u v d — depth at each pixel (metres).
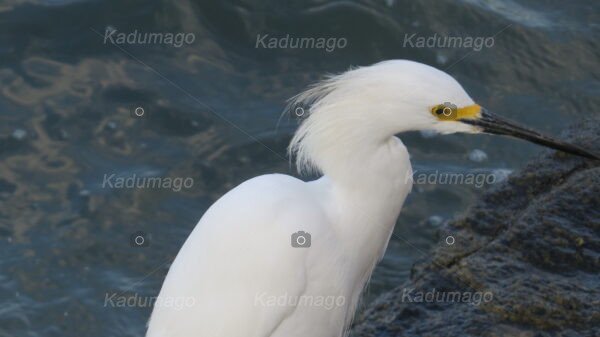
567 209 8.99
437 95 6.80
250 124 12.48
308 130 7.31
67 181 11.66
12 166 11.75
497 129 7.17
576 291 8.05
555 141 7.43
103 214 11.30
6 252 10.77
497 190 9.62
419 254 10.83
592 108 12.91
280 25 13.84
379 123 7.03
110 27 13.60
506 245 8.77
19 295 10.32
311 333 7.57
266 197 7.12
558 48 13.74
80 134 12.21
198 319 6.72
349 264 7.77
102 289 10.46
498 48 13.68
